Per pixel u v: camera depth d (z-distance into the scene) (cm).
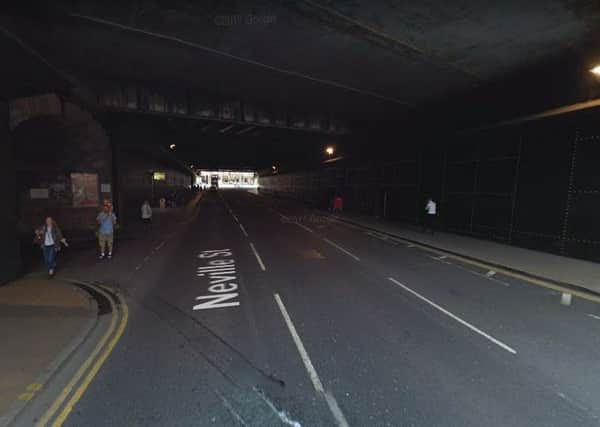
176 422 350
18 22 797
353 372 451
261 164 5856
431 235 1609
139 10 758
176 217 2423
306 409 375
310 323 612
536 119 1185
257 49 994
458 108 1562
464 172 1591
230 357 487
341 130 2305
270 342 536
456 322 622
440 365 470
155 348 511
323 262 1095
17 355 475
